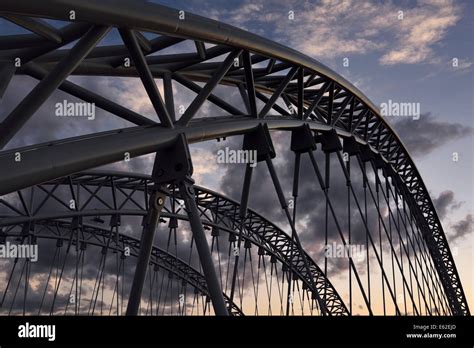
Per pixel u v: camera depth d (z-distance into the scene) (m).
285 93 34.81
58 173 14.82
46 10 13.56
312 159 31.34
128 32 16.19
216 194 64.12
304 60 27.66
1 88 16.53
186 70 26.09
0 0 12.59
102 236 67.56
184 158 19.20
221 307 18.67
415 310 44.62
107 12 14.91
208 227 64.56
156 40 20.89
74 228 51.88
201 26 19.03
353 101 39.31
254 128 25.00
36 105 14.23
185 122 20.11
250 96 24.34
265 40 23.52
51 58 20.36
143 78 17.67
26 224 49.34
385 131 51.88
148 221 19.17
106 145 16.41
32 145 14.65
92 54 21.02
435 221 78.62
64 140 15.54
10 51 17.53
